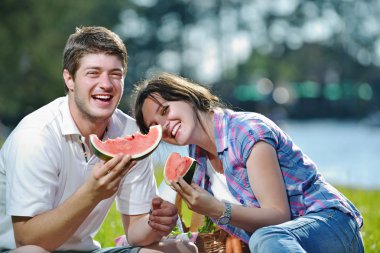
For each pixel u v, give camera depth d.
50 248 5.85
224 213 5.88
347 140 54.31
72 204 5.66
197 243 6.56
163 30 93.56
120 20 78.31
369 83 105.56
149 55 91.50
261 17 103.12
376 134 64.25
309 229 5.90
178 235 6.57
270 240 5.55
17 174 5.82
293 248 5.48
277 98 96.25
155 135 5.70
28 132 5.89
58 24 48.28
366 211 11.30
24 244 5.87
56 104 6.11
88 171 6.08
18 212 5.79
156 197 6.02
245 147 6.17
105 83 5.91
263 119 6.34
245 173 6.26
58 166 5.95
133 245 6.34
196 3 98.19
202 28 100.25
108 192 5.63
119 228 9.56
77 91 5.96
